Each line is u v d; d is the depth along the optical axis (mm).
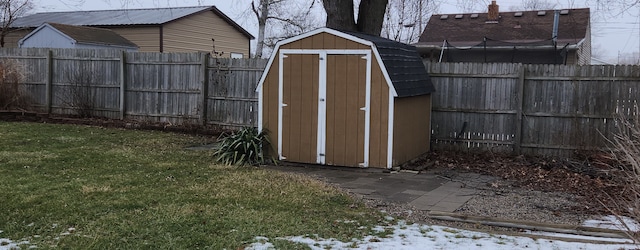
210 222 5004
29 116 13305
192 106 11961
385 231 4844
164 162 8094
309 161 8273
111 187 6344
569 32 20188
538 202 6023
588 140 8570
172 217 5129
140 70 12516
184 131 11672
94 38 17219
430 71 9586
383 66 7676
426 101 9180
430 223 5215
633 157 4773
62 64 13344
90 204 5555
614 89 8352
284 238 4613
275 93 8438
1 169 7234
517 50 15562
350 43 7875
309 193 6281
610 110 8391
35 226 4840
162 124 12000
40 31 17000
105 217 5121
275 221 5086
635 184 4645
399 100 7926
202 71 11711
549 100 8812
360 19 11297
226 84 11523
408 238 4637
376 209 5695
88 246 4340
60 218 5086
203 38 21578
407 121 8312
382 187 6820
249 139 8398
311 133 8234
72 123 12727
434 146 9672
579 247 4320
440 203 5992
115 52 12711
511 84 9062
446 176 7613
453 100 9477
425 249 4324
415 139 8727
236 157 8203
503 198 6238
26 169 7270
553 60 15055
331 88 8055
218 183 6680
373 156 7922
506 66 9055
